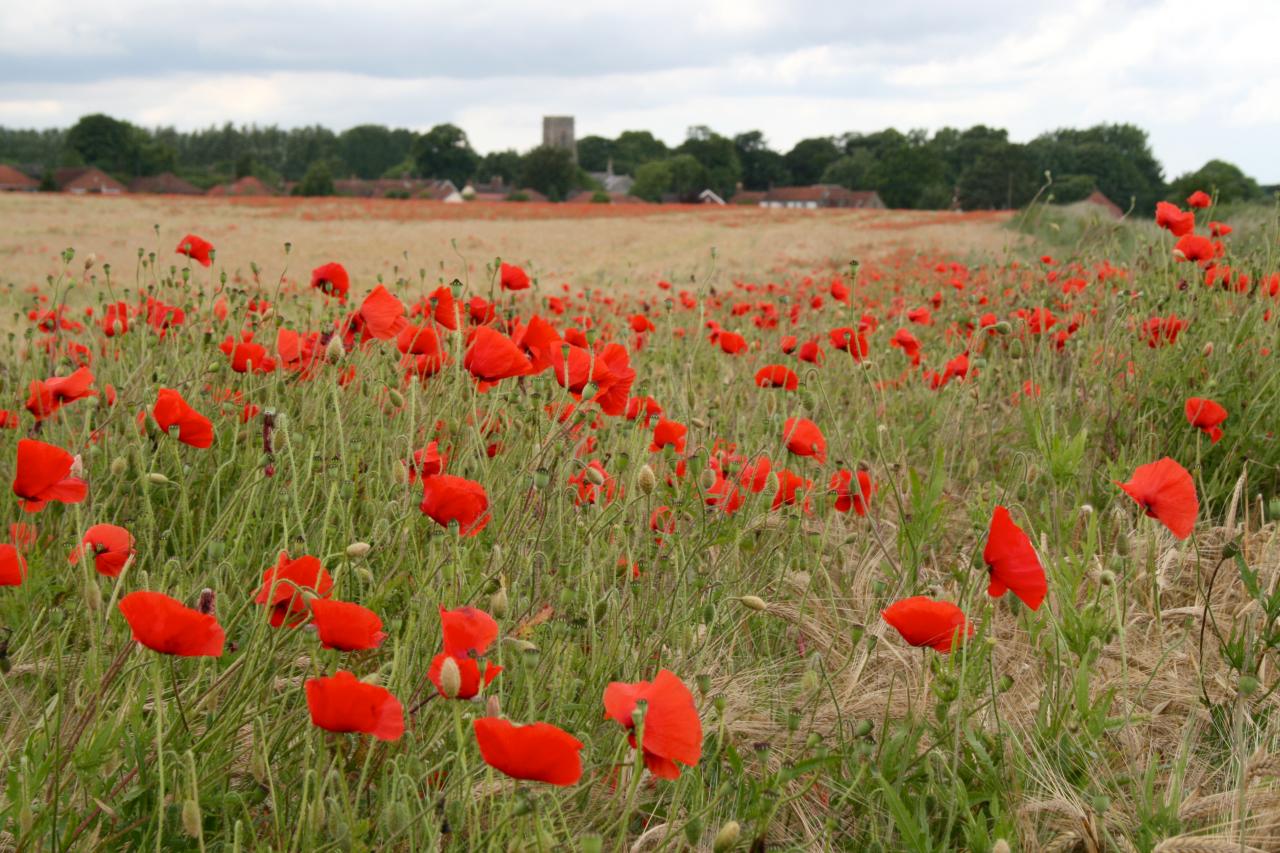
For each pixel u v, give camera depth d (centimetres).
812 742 206
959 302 699
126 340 450
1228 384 422
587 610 247
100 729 193
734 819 213
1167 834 206
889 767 219
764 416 424
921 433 418
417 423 311
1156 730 260
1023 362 535
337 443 324
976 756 227
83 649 259
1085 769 227
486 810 202
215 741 205
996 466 445
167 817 193
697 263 2692
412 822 172
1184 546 315
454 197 13512
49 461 207
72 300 822
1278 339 450
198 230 4106
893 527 362
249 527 292
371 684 168
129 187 12562
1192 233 487
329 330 342
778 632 305
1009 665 279
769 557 310
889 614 205
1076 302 578
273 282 1592
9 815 182
